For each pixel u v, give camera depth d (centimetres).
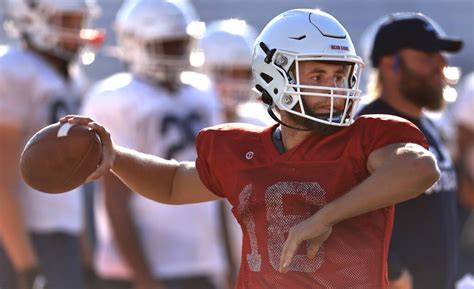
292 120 1184
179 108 2108
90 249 2252
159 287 2086
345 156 1155
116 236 2022
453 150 2481
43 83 2092
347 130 1171
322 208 1099
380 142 1139
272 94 1198
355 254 1155
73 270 2097
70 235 2095
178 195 1277
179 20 2125
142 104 2070
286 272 1148
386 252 1177
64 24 2139
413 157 1094
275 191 1172
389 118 1154
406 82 1612
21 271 2048
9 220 2025
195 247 2116
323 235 1105
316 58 1163
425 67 1617
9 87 2058
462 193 2395
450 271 1559
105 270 2128
